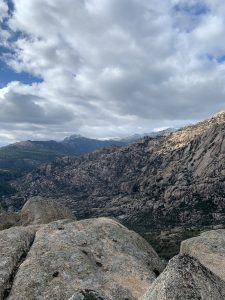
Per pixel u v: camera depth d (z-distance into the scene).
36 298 27.00
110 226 38.31
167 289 14.77
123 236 36.97
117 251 34.31
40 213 56.47
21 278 28.69
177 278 15.09
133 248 35.47
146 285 29.89
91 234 36.28
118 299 27.52
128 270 31.42
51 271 29.45
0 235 34.97
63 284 28.23
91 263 31.34
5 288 28.08
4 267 30.08
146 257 34.97
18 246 33.19
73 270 29.92
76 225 38.22
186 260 15.98
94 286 28.45
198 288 14.85
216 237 31.75
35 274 28.97
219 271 27.19
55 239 34.88
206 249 30.06
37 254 32.09
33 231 37.25
